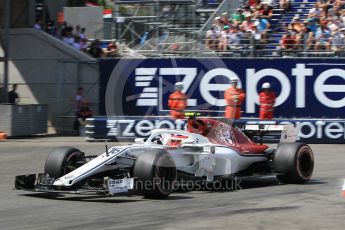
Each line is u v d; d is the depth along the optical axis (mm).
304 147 30781
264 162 31922
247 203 25062
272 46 61906
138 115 60188
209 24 68312
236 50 60750
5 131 60312
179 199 26250
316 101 56594
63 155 27297
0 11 68812
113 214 22734
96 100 66812
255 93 57719
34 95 69688
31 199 26438
